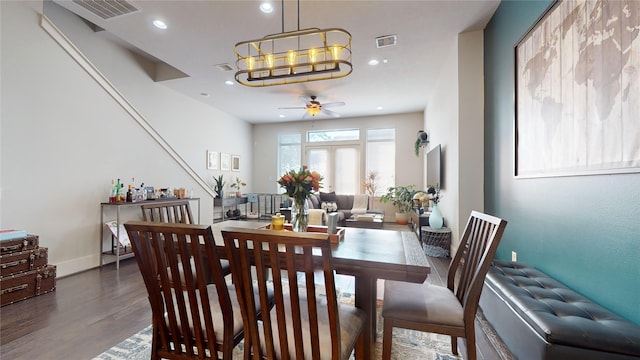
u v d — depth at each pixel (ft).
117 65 14.14
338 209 22.57
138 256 3.86
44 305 7.39
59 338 5.87
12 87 8.41
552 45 5.92
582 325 3.80
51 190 9.37
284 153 26.84
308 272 3.08
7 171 8.30
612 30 4.32
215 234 6.16
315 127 25.54
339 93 17.51
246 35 10.48
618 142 4.24
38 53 9.02
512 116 7.89
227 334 3.76
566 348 3.64
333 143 25.09
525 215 7.20
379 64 13.01
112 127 11.49
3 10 8.23
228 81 15.61
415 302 4.50
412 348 5.64
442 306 4.40
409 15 9.24
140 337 5.94
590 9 4.79
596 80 4.67
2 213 8.21
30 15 8.80
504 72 8.45
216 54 12.10
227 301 3.71
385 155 23.93
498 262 6.93
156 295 4.00
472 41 10.36
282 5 8.63
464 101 10.46
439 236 12.28
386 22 9.63
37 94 9.00
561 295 5.00
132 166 12.41
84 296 7.98
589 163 4.86
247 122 26.27
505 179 8.43
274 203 25.82
